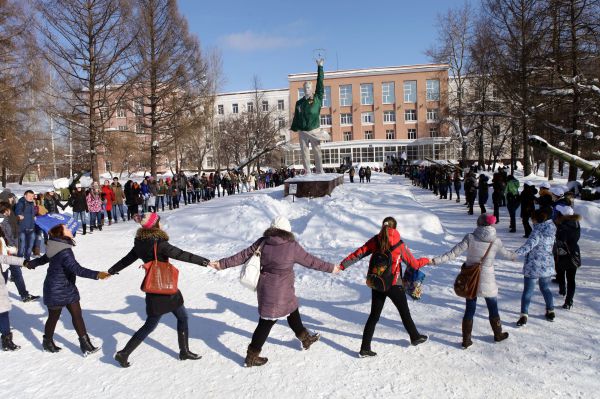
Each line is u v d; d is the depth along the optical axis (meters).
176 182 22.77
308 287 7.12
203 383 4.12
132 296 7.03
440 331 5.12
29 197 9.85
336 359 4.51
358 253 4.57
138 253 4.44
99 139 24.14
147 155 30.33
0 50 22.17
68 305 4.78
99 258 10.17
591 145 20.70
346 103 68.00
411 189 29.16
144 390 4.04
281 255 4.36
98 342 5.20
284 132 69.56
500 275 7.37
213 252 10.57
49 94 23.17
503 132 40.66
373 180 38.81
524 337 4.85
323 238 10.62
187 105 28.39
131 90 25.55
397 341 4.89
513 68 24.03
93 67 23.59
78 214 14.12
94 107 23.97
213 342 5.09
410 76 65.62
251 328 5.52
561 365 4.18
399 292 4.52
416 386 3.90
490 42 26.73
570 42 19.69
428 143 63.06
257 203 14.56
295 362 4.48
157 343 5.12
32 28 22.45
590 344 4.61
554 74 20.41
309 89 18.31
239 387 4.01
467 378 4.01
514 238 10.67
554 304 5.89
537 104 22.98
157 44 27.00
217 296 6.90
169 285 4.36
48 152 35.31
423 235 10.79
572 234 5.65
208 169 64.06
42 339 5.38
